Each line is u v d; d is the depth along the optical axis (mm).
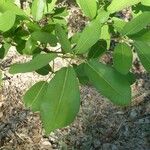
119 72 296
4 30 335
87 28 307
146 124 1208
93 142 1169
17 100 1246
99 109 1234
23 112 1225
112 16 378
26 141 1165
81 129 1191
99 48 355
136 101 1251
